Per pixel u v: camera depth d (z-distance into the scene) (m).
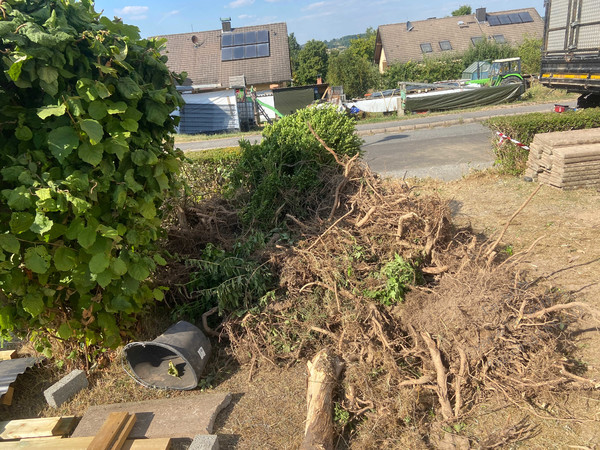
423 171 10.14
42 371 4.42
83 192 3.57
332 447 3.20
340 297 4.41
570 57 10.88
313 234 5.08
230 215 6.06
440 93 23.17
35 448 3.33
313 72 55.53
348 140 6.40
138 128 4.05
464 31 45.12
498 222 6.78
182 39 40.28
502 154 9.18
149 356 4.43
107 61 3.78
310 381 3.58
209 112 23.62
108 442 3.25
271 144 6.23
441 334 3.82
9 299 3.83
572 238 5.94
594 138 7.71
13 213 3.35
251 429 3.49
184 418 3.55
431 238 4.81
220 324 4.51
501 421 3.35
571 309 4.37
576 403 3.43
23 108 3.53
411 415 3.36
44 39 3.26
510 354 3.59
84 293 3.86
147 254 4.33
